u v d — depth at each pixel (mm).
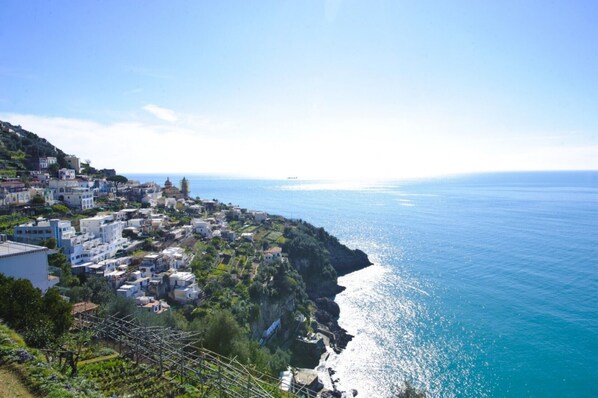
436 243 183250
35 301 39812
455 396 66938
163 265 99688
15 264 50531
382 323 99562
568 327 88812
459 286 120688
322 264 136250
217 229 152125
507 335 86625
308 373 71062
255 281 96562
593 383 68500
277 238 149750
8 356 26594
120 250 108875
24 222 104125
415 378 73250
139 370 36281
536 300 105188
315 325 99250
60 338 37219
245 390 33812
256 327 86688
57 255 85312
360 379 74812
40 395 23438
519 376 71312
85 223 108000
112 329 44750
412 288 123312
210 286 93812
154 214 151500
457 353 80750
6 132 168250
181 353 37844
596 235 179875
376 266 153500
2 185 115500
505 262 142500
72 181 136875
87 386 28094
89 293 71688
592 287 112625
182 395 32656
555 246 161250
